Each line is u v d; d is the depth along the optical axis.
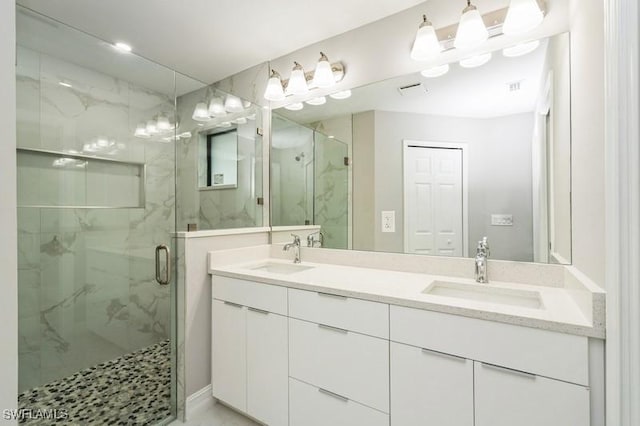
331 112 2.16
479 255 1.57
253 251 2.31
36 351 1.83
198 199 2.22
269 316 1.67
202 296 1.96
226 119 2.42
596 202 0.98
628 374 0.76
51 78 1.85
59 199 1.92
